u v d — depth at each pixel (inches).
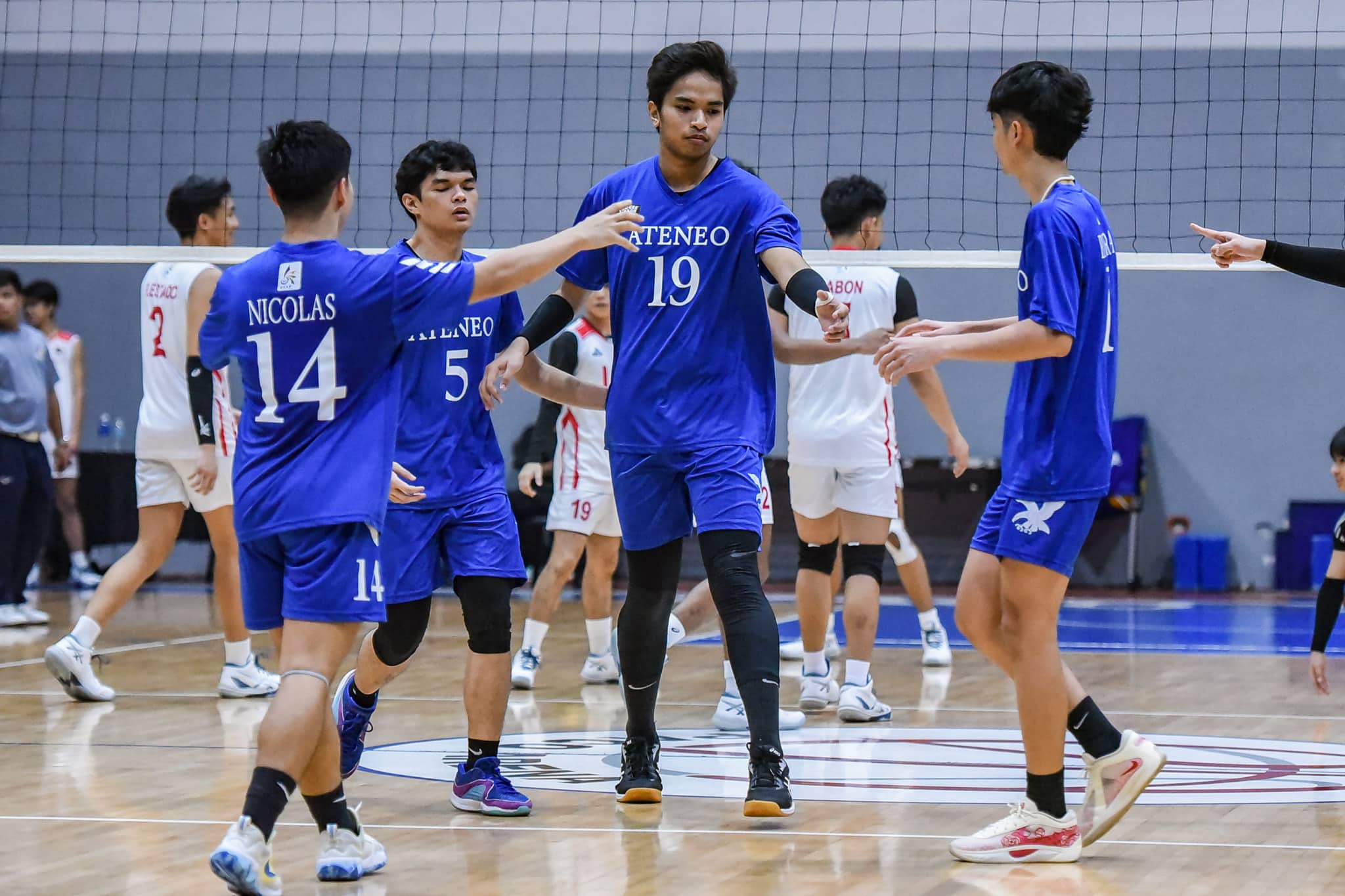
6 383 647.8
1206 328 986.1
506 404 1000.9
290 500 213.5
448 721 392.2
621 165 927.7
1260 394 980.6
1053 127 243.6
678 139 273.3
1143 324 995.3
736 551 271.3
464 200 293.0
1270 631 673.6
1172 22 849.5
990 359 229.5
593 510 469.7
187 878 225.1
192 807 280.1
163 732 374.6
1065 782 307.3
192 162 956.0
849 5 878.4
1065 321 228.4
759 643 268.5
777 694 269.9
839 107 901.2
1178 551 976.9
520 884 222.8
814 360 292.8
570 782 309.3
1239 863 236.4
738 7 891.4
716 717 387.2
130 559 438.3
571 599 851.4
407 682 473.7
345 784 306.2
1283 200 881.5
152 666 522.6
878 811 278.8
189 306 418.6
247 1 916.0
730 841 252.4
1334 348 969.5
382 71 933.2
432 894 216.5
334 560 213.2
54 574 935.0
